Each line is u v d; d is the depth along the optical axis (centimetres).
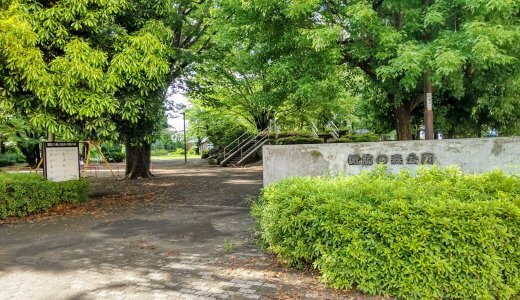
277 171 686
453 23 720
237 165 2220
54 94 740
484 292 331
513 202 341
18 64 701
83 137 904
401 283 350
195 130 3103
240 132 2605
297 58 835
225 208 884
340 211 380
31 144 2517
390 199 375
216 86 2020
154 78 851
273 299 370
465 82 920
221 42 1062
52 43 771
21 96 758
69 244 586
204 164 2506
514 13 656
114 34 840
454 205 343
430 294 342
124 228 691
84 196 956
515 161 552
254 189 1198
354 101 2012
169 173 1873
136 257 514
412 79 666
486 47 573
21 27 708
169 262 490
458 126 1203
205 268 464
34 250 554
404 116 1030
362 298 365
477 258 334
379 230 360
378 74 703
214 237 614
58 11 760
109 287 409
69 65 747
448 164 583
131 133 951
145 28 867
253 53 1050
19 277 443
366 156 629
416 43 688
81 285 416
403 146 609
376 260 361
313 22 810
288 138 2006
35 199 825
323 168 657
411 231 350
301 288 394
